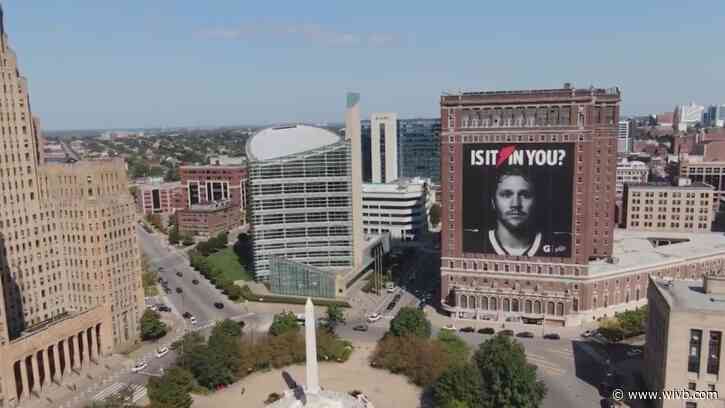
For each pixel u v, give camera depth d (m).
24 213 170.00
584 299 194.12
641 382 149.75
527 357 169.62
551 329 193.25
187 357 155.38
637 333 181.75
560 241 192.62
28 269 171.25
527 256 197.25
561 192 189.12
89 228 177.00
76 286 182.75
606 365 163.00
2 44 162.12
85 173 177.38
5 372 143.62
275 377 160.25
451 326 198.50
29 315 171.62
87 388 156.50
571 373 158.00
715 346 120.12
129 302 190.25
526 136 189.25
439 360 154.00
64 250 181.75
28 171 172.00
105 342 179.12
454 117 196.12
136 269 193.88
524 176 192.12
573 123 183.12
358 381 156.12
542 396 130.88
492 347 137.00
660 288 137.38
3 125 162.50
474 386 131.12
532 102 186.00
